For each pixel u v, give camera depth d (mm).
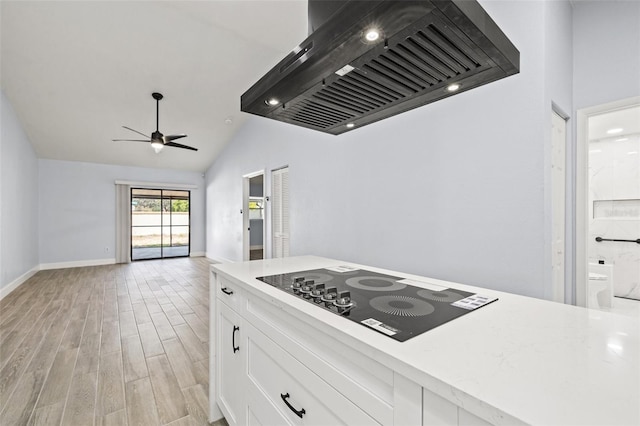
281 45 3453
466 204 1866
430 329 795
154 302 3824
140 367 2193
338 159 3008
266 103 1237
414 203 2188
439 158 2014
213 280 1675
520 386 526
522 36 1629
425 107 2098
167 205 7852
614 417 439
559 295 1823
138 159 6746
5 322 3109
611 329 803
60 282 4953
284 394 1042
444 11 688
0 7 2879
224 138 6250
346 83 1056
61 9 2955
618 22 1773
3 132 4102
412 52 858
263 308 1178
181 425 1606
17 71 3748
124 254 6949
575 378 554
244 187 5938
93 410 1711
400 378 636
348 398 776
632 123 3137
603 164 4086
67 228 6371
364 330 780
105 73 3920
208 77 4176
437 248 2033
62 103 4461
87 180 6598
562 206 1904
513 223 1655
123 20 3127
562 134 1902
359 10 743
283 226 4352
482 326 821
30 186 5469
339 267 1753
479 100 1800
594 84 1866
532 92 1585
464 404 510
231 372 1462
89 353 2408
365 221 2648
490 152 1751
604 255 4074
